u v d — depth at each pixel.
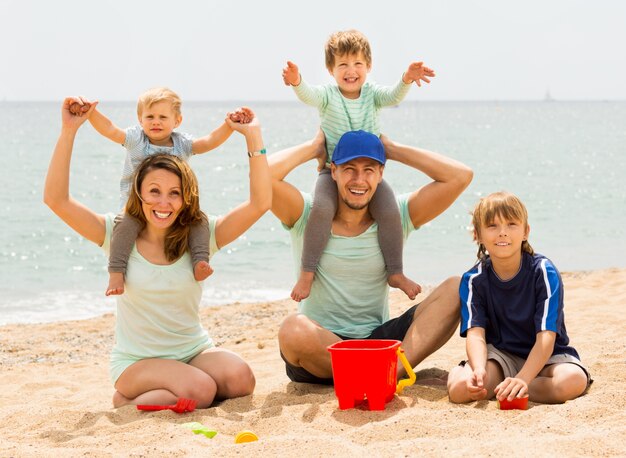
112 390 5.41
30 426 4.08
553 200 21.02
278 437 3.43
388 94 5.55
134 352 4.48
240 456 3.24
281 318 8.27
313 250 4.74
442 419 3.65
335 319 4.84
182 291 4.45
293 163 4.97
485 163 34.56
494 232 4.14
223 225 4.55
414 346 4.49
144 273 4.39
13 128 79.25
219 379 4.49
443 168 4.99
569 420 3.54
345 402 3.97
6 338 7.67
